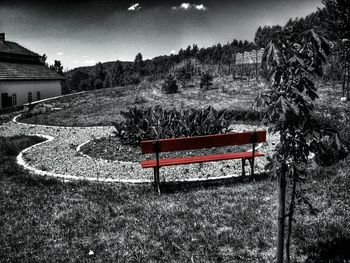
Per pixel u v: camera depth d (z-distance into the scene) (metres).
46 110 30.30
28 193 7.68
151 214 6.25
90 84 67.62
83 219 6.13
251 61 45.25
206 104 25.58
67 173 9.77
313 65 3.46
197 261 4.60
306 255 4.60
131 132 12.93
